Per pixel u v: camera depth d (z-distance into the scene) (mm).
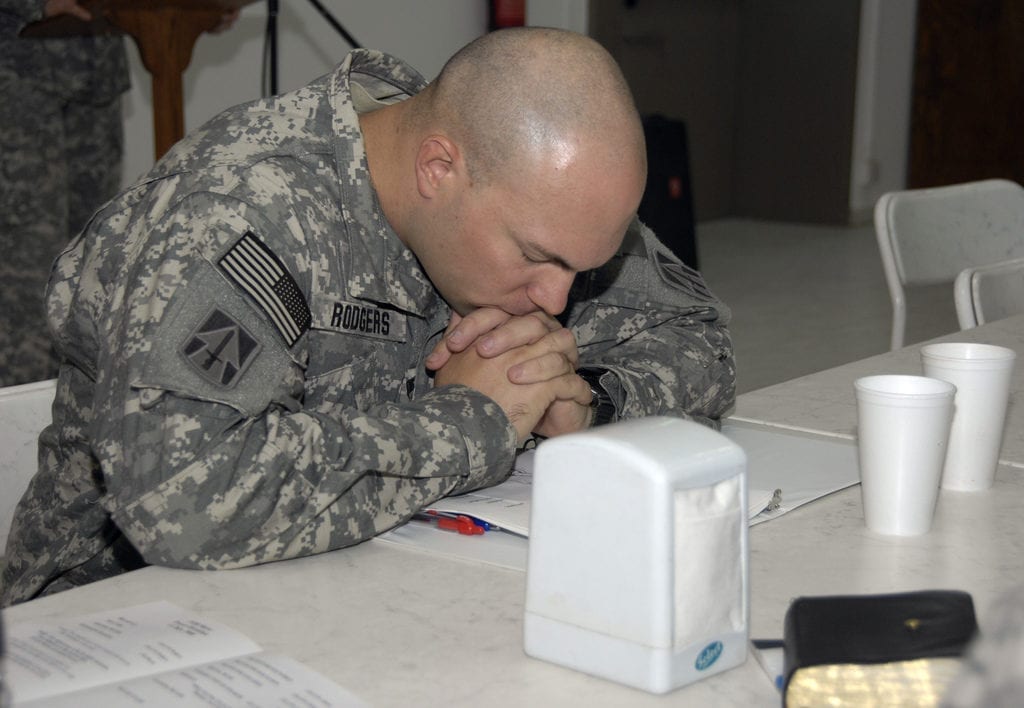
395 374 1299
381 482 1061
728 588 805
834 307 4977
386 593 950
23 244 2951
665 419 833
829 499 1173
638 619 779
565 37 1137
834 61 6902
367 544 1062
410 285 1272
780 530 1086
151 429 1021
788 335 4520
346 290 1213
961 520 1112
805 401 1542
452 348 1233
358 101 1350
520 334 1218
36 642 836
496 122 1104
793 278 5586
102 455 1034
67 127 3119
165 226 1109
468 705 768
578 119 1091
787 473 1241
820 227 7062
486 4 5484
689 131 6949
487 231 1142
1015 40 6887
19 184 2918
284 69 4750
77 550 1254
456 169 1141
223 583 972
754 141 7234
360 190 1213
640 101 6590
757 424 1450
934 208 2373
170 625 872
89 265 1198
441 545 1052
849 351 4281
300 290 1136
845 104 6910
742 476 803
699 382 1421
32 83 2906
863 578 977
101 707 740
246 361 1053
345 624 890
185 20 2422
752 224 7180
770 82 7113
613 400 1335
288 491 1010
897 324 2316
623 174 1099
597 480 784
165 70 2432
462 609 918
